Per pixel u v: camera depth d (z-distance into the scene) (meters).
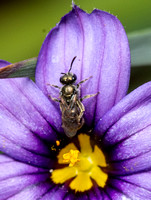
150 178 0.06
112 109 0.06
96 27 0.06
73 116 0.06
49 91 0.06
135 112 0.06
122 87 0.06
